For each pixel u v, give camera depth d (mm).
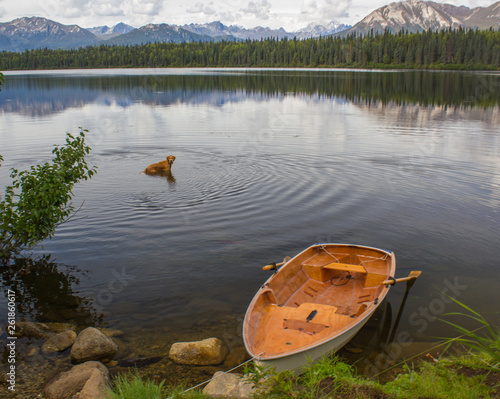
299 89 59469
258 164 17859
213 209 12602
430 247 10125
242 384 5559
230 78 87312
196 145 21703
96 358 6520
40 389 5836
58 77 94688
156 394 5164
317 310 7148
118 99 46562
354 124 28609
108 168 17328
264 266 8789
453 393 4832
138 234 10891
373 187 14719
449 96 47594
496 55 108125
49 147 20531
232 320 7449
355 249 9375
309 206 12852
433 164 17766
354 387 5098
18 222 9391
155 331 7188
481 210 12469
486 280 8633
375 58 141500
